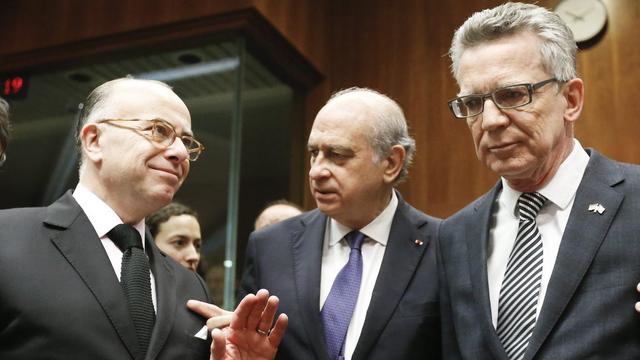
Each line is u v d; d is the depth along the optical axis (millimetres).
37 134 4973
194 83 4602
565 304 1551
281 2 4660
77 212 1773
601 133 4238
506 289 1695
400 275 2090
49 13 5055
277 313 2100
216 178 4344
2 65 5164
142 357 1649
